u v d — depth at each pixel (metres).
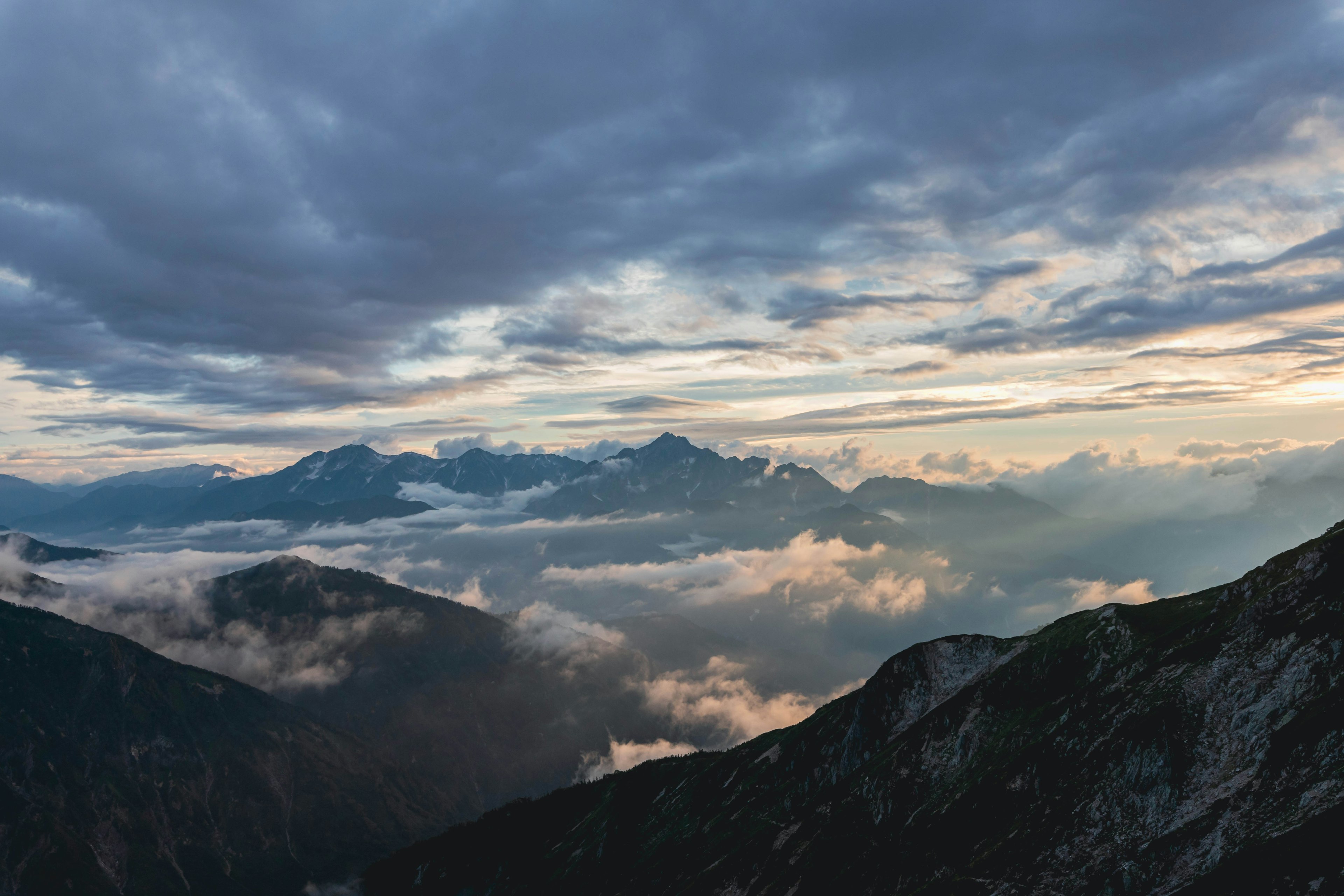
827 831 141.25
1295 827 74.88
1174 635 119.69
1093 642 135.50
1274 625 101.44
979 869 101.25
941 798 127.94
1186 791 91.00
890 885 116.12
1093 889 86.94
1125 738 102.94
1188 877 80.62
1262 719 91.44
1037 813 105.38
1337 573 99.31
